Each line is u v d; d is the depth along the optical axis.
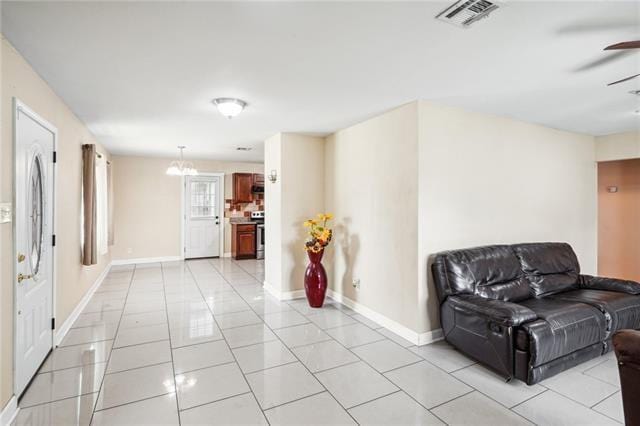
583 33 1.89
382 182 3.54
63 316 3.21
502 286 3.09
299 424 1.96
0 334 1.91
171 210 7.41
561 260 3.63
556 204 4.23
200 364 2.68
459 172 3.32
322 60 2.25
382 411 2.09
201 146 5.66
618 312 2.83
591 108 3.34
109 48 2.08
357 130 3.97
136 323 3.59
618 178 5.28
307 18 1.74
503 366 2.38
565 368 2.46
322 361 2.74
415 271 3.09
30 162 2.37
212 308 4.14
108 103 3.20
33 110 2.40
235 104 3.08
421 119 3.07
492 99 3.05
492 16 1.71
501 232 3.66
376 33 1.89
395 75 2.51
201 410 2.08
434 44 2.02
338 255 4.39
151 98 3.05
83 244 3.93
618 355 1.54
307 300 4.45
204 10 1.66
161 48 2.08
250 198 8.06
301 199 4.62
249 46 2.06
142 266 6.80
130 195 7.02
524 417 2.03
